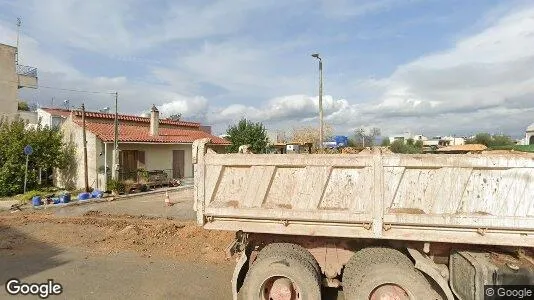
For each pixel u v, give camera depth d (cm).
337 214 405
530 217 360
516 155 368
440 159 381
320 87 2081
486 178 373
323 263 456
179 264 688
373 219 396
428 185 386
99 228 996
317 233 417
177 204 1523
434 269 387
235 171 446
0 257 739
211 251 764
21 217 1198
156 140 2261
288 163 424
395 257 402
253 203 434
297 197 422
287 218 421
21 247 819
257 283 425
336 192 412
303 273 414
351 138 4012
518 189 366
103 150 2039
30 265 682
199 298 524
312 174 418
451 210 379
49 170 2161
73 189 2047
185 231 918
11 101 3123
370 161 400
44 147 1983
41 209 1420
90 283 584
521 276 359
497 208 369
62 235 922
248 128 3478
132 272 640
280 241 468
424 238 386
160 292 546
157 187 2153
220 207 442
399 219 387
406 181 391
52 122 3070
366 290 390
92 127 2122
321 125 2084
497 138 2889
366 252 420
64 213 1313
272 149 2050
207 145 471
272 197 432
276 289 424
